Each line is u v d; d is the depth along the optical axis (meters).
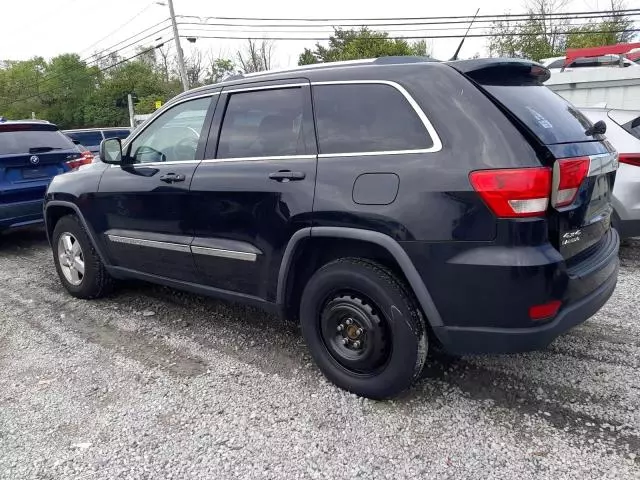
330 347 3.18
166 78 61.34
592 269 2.81
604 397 3.04
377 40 39.31
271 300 3.38
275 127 3.33
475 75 2.80
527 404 3.00
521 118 2.64
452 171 2.60
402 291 2.83
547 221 2.55
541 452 2.59
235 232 3.45
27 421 3.02
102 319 4.52
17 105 63.66
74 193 4.64
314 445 2.72
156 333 4.19
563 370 3.35
